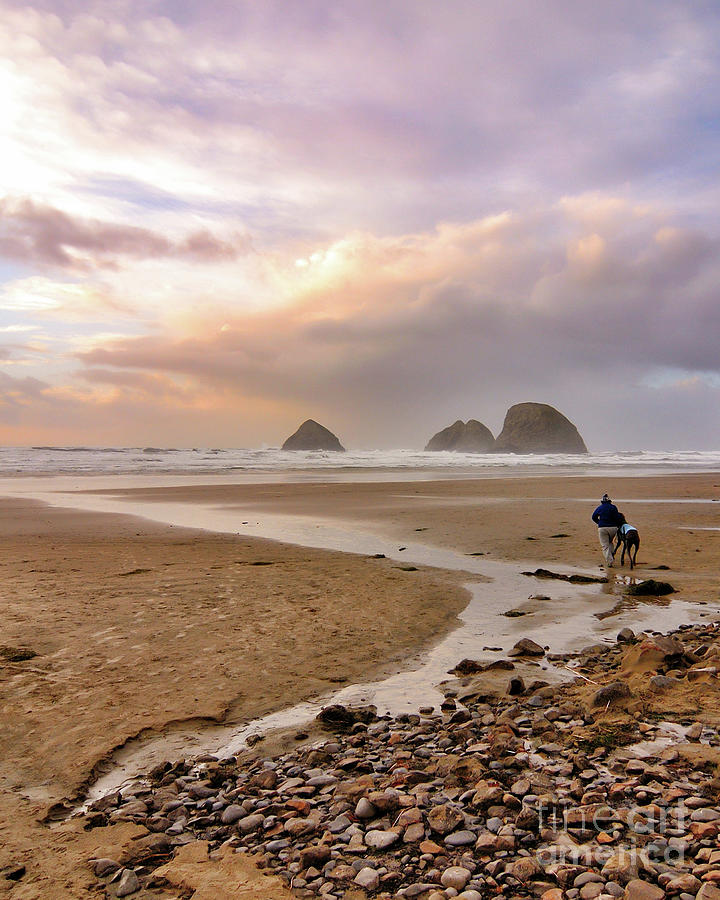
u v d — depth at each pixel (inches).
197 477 2065.7
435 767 186.7
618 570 527.2
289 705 246.5
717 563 546.9
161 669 283.7
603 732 205.5
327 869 138.4
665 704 227.6
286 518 922.1
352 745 209.8
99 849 148.6
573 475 2226.9
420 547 656.4
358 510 1031.0
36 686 260.7
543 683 262.4
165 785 184.5
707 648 290.5
